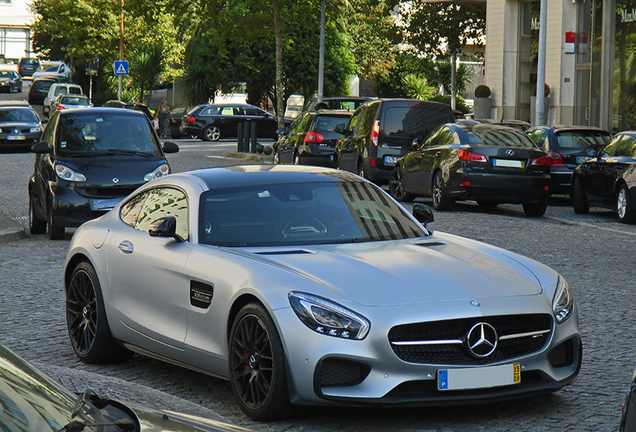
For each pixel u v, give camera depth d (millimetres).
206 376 7227
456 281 5895
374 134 22484
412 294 5699
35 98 78438
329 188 7281
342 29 60281
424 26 51875
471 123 19625
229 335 6156
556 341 5941
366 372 5543
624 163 18219
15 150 38094
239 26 41562
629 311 9625
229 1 42219
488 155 18406
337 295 5637
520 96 37938
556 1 35188
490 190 18422
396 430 5734
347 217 6977
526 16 37562
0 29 118625
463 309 5613
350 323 5520
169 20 61688
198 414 5707
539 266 6512
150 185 7750
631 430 4023
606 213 20359
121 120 15992
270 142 46469
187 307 6539
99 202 14719
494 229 16359
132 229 7461
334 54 59719
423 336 5574
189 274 6508
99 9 64062
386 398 5508
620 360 7570
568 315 6117
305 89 60094
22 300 10328
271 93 60500
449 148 19031
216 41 43562
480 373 5633
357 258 6188
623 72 31750
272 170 7566
